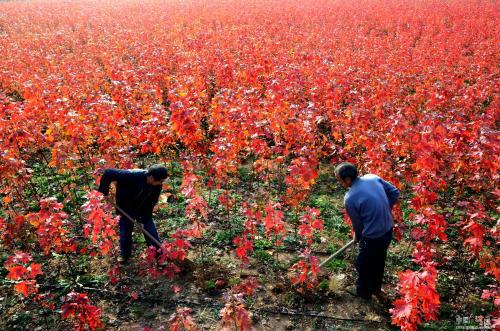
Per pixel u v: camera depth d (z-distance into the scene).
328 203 7.34
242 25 27.14
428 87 11.83
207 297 5.21
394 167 7.21
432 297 3.79
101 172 6.16
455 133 6.59
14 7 40.91
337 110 9.06
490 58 16.39
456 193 6.86
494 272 4.61
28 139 7.21
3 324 4.79
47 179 8.00
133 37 21.59
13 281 5.39
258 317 4.90
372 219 4.56
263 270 5.69
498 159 6.21
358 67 13.85
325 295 5.21
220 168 6.73
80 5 44.53
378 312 4.98
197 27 26.56
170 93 9.78
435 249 6.08
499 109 9.54
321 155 8.52
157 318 4.91
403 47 18.59
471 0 40.28
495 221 6.67
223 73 12.20
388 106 8.74
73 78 11.88
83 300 4.02
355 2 41.31
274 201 7.34
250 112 8.12
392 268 5.72
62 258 5.86
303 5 39.22
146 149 7.44
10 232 5.36
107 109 8.59
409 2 39.97
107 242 5.31
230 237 6.39
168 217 6.93
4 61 15.92
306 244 6.21
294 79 11.07
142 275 5.48
